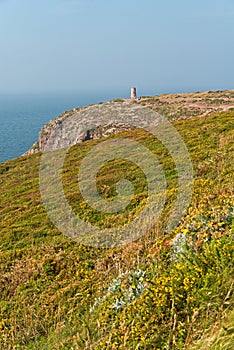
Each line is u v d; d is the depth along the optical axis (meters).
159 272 7.71
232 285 5.89
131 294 7.57
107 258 12.31
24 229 19.89
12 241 18.84
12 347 9.32
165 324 6.09
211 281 6.19
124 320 6.65
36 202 24.50
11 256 16.30
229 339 5.02
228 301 5.65
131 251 11.42
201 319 5.86
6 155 139.88
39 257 14.90
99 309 8.35
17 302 11.85
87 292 10.49
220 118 32.50
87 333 7.20
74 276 12.19
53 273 13.12
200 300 6.06
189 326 5.77
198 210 10.73
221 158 20.42
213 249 6.90
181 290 6.44
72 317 9.51
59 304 10.33
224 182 15.20
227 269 6.18
